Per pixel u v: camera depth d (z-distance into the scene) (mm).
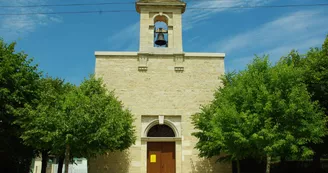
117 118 17594
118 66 22484
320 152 20547
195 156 21375
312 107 15602
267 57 17594
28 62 20219
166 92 22219
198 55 22859
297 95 15547
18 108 17594
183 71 22609
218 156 21484
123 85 22172
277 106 15328
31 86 19625
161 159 21641
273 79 15953
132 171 20891
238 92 16625
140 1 23266
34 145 16891
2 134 18938
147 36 22891
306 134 15406
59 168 22516
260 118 15398
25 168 22625
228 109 15914
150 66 22531
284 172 23578
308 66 18984
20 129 18375
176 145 21484
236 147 16266
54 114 15383
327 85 18109
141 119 21797
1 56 18812
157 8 23344
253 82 16547
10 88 18297
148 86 22234
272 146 14445
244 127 15156
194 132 20484
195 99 22172
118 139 18141
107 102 18641
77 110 15328
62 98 16516
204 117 19281
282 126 15391
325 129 16641
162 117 21812
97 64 22453
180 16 23391
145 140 21422
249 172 21609
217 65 22844
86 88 19047
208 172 21156
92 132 15602
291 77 16125
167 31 23453
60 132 15008
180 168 21094
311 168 23625
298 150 15641
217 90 22141
